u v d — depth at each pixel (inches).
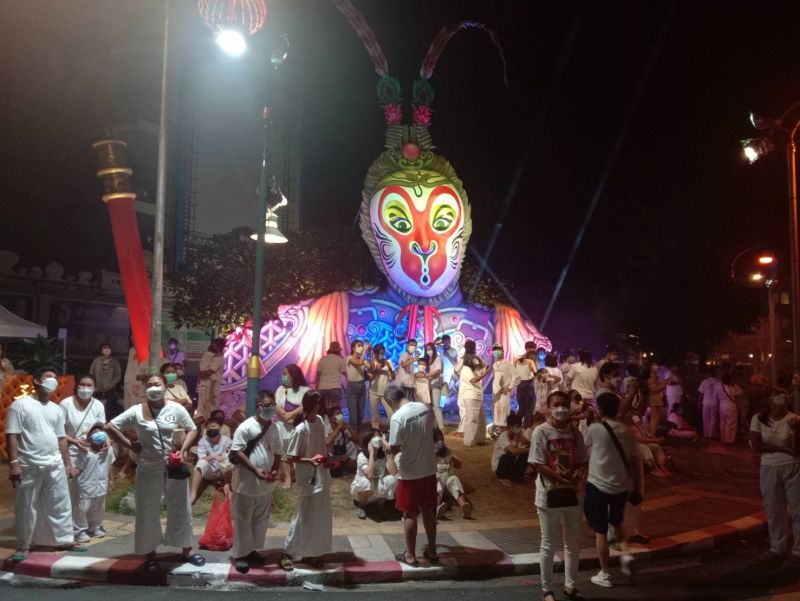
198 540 284.4
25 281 713.6
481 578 257.8
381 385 520.1
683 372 933.8
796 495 290.4
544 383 542.6
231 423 485.1
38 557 254.4
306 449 253.1
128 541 279.6
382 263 627.8
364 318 618.8
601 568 251.3
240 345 564.1
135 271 381.7
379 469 335.3
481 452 484.4
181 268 585.6
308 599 229.6
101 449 281.0
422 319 644.7
